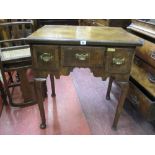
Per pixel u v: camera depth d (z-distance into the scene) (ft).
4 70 4.54
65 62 3.45
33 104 5.32
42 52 3.35
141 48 4.70
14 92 5.94
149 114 3.72
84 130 4.43
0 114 4.90
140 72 4.83
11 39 5.26
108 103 5.52
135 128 4.54
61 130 4.41
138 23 4.95
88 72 7.54
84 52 3.34
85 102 5.53
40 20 9.20
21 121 4.67
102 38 3.39
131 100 4.35
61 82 6.65
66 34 3.62
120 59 3.40
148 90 4.09
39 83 3.77
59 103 5.44
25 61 4.58
